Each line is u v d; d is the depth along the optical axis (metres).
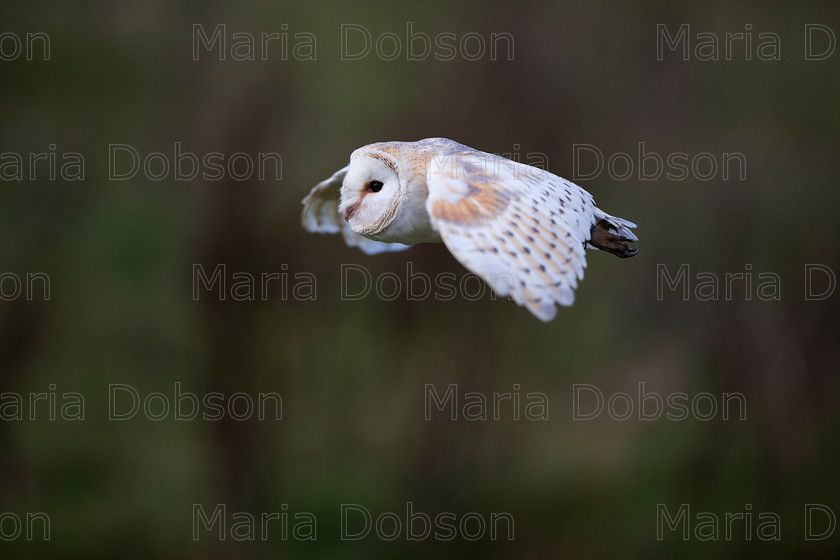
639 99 16.91
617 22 17.03
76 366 18.05
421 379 17.31
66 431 18.11
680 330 17.38
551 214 5.57
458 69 16.84
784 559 16.47
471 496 17.19
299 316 17.05
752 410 17.03
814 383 16.70
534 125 16.56
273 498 17.39
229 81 17.52
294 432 17.70
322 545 16.52
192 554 16.56
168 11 18.14
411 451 17.39
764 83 17.22
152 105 17.91
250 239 16.72
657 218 17.02
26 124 17.97
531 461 17.47
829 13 17.28
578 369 17.72
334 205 8.11
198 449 17.92
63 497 17.33
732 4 17.27
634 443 17.58
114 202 17.67
